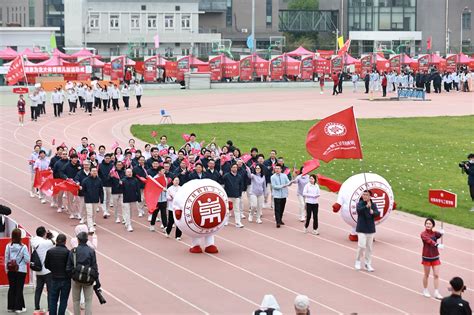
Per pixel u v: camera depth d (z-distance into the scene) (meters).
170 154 43.28
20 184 46.59
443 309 20.61
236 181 36.72
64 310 24.61
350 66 118.75
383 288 28.30
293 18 164.38
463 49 154.88
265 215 39.53
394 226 36.97
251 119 74.50
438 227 36.62
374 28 157.88
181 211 31.91
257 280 29.16
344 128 34.00
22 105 69.25
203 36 144.38
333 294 27.64
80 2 138.62
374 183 33.72
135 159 38.72
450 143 60.56
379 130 67.38
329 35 164.12
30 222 37.97
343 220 36.50
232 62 109.94
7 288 28.12
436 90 102.38
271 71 111.50
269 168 40.41
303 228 36.88
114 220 38.38
